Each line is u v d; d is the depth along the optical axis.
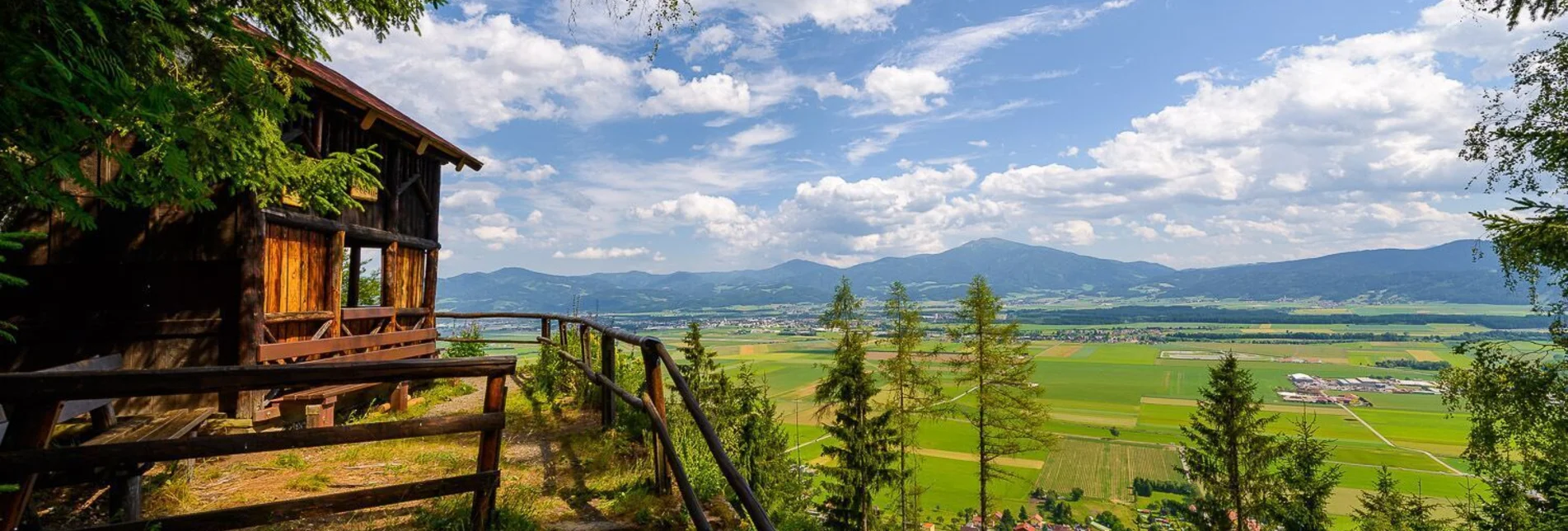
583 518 4.49
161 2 2.67
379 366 2.91
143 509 4.32
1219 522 22.36
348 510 3.14
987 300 26.70
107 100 2.43
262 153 4.08
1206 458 23.23
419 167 10.24
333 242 8.07
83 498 4.29
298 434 2.80
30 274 6.35
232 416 6.64
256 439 2.70
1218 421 22.91
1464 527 20.36
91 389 2.40
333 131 7.84
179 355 6.56
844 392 23.00
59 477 3.56
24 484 2.46
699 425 3.21
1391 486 24.27
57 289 6.39
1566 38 10.70
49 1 2.14
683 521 4.43
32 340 6.31
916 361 28.14
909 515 27.91
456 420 3.31
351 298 9.21
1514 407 11.77
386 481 5.14
